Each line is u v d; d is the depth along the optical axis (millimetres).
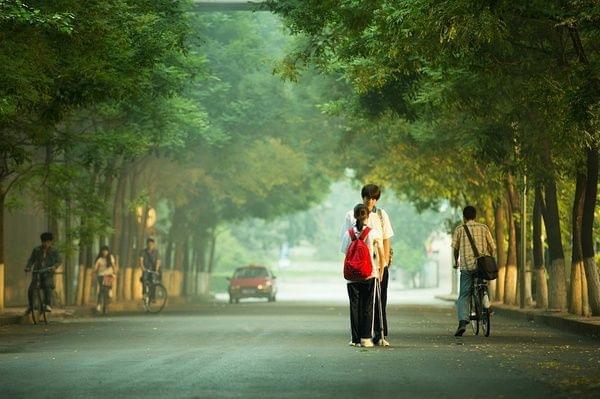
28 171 72375
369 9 55031
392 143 101812
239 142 117938
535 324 68938
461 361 37594
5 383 30328
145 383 30094
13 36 50531
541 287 82312
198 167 123750
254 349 43094
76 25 51469
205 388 28828
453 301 139875
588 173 63094
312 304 122062
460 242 53312
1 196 71125
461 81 63938
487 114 67938
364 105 75312
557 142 58625
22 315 69812
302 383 30125
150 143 89188
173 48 63406
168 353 41125
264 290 142250
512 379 31438
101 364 36281
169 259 152000
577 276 67312
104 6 52438
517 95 63281
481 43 54500
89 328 62219
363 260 43531
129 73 57312
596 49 54594
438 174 101188
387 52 59969
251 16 112250
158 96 80688
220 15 108938
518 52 60250
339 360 37625
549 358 39375
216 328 60938
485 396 27219
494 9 48562
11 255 108062
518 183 78875
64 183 75312
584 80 48375
